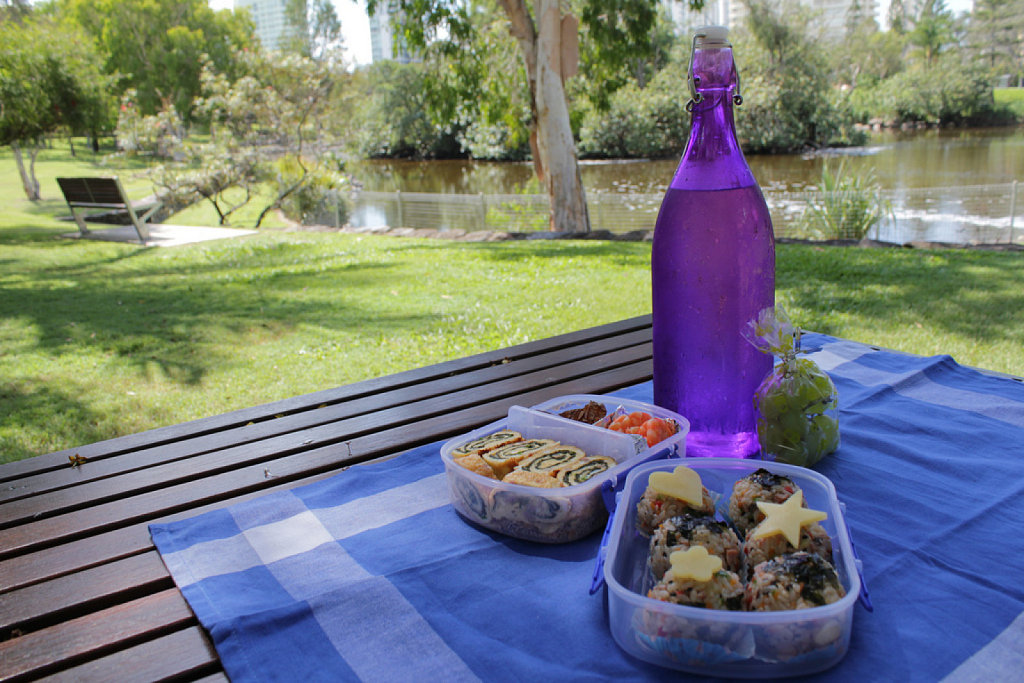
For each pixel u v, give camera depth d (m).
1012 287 5.41
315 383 4.27
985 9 36.72
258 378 4.39
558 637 0.95
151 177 14.62
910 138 32.94
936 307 4.99
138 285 7.18
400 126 35.81
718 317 1.32
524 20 11.62
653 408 1.41
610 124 29.94
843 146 29.89
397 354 4.75
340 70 17.47
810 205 10.27
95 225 12.79
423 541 1.21
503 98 13.41
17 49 14.68
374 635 0.98
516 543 1.19
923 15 38.00
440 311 5.77
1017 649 0.89
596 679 0.87
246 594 1.08
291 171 16.27
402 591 1.07
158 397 4.13
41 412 3.96
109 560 1.25
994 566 1.05
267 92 16.23
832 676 0.85
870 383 1.80
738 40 29.22
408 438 1.70
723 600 0.87
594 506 1.17
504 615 1.00
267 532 1.27
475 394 1.97
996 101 35.25
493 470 1.25
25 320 5.86
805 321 4.80
